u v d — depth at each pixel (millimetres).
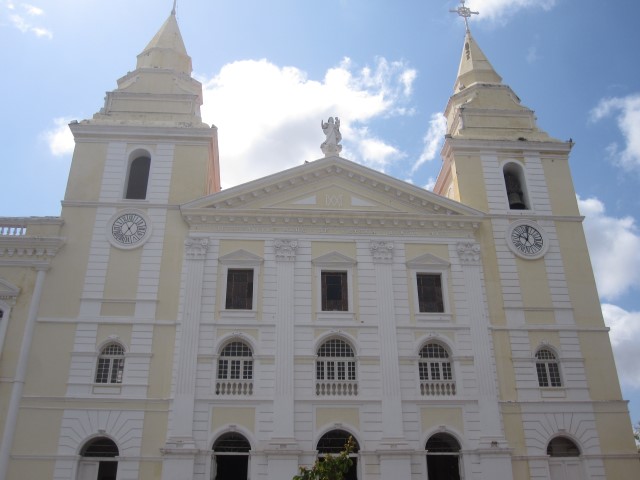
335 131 30594
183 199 28312
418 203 28797
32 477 22859
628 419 25703
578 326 27312
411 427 24625
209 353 25125
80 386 24328
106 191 28234
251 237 27531
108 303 25875
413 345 26094
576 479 24734
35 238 26406
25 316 25281
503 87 33688
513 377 26016
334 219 28062
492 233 28875
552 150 31188
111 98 31031
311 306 26469
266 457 23547
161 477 23047
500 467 24094
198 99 32219
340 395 25016
